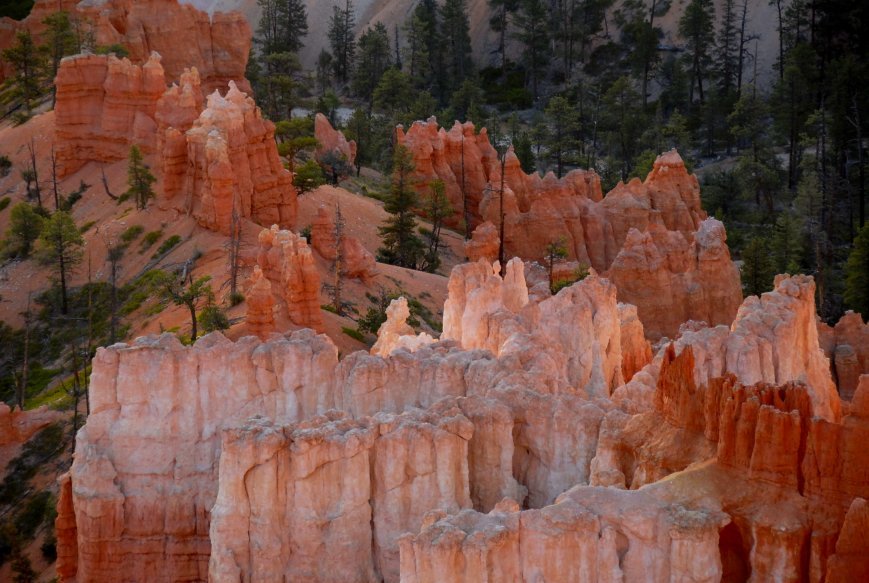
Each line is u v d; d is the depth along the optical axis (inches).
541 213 6053.2
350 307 4837.6
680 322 5012.3
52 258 5462.6
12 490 4013.3
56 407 4355.3
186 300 4370.1
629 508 2064.5
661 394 2336.4
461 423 2452.0
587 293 3144.7
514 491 2497.5
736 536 2086.6
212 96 5423.2
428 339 3299.7
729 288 5093.5
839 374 4131.4
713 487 2106.3
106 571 2770.7
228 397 2792.8
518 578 2055.9
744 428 2111.2
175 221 5388.8
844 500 2018.9
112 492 2758.4
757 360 2834.6
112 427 2802.7
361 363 2741.1
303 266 4227.4
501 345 3002.0
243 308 4426.7
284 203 5561.0
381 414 2512.3
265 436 2416.3
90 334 4862.2
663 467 2235.5
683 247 5221.5
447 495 2440.9
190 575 2770.7
